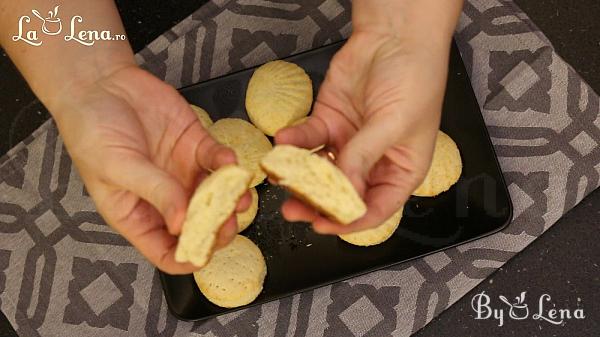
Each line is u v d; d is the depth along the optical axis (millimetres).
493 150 1043
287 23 1097
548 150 1066
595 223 1062
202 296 1043
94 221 1082
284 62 1058
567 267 1061
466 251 1056
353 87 944
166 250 922
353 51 945
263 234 1052
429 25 930
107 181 911
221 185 866
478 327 1061
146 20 1106
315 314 1057
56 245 1081
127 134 917
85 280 1075
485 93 1080
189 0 1106
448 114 1055
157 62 1096
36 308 1073
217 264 1029
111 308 1069
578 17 1090
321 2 1097
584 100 1066
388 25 935
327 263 1042
